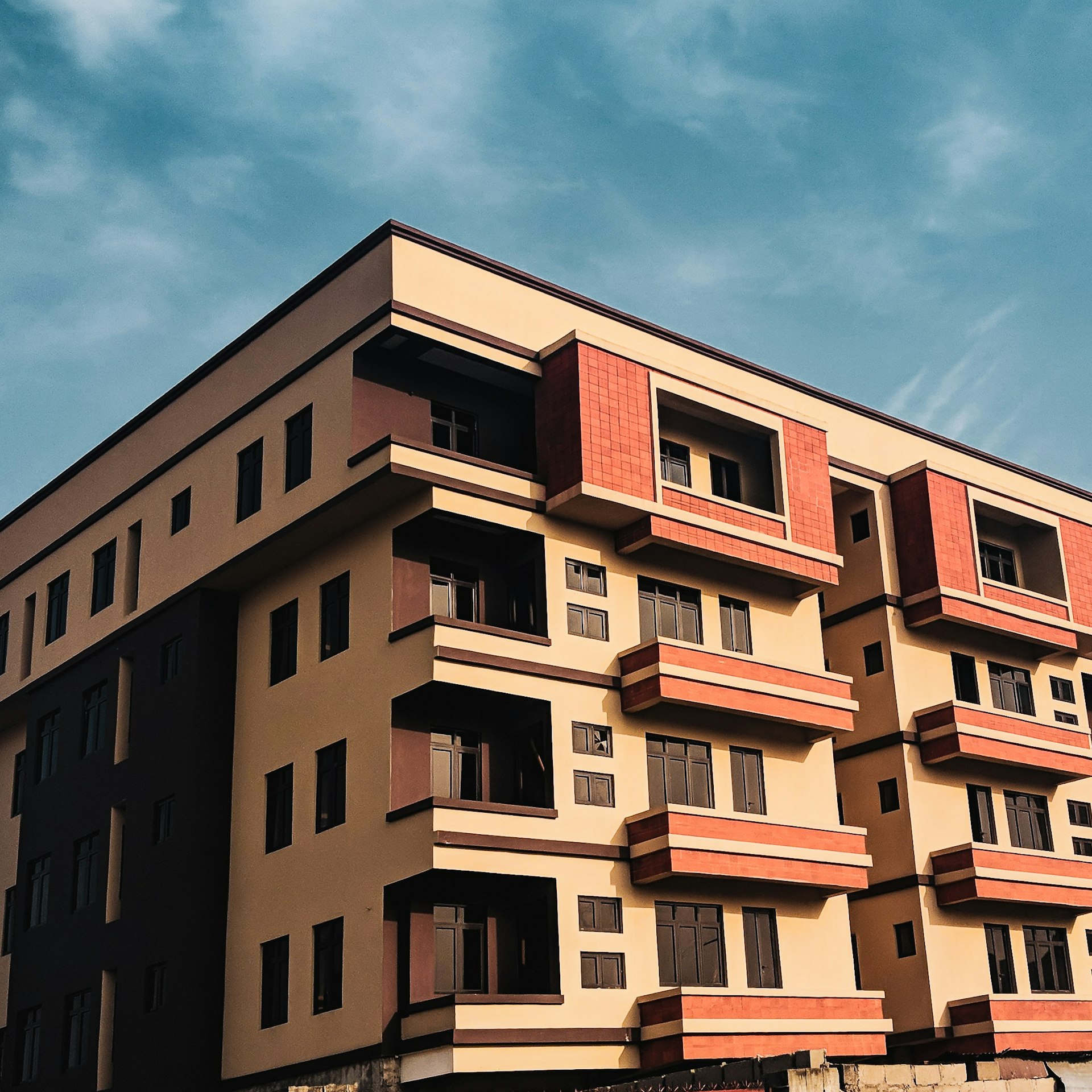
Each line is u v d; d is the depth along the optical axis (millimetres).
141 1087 34031
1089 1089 25688
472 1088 29281
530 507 33500
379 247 33969
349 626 33625
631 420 34562
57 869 39656
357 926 31094
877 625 40469
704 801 34500
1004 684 42656
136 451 41344
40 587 44062
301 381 35531
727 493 37656
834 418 41531
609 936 31531
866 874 35531
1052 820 41938
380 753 31703
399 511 33062
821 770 37094
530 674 32312
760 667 35438
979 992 38000
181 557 38188
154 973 35094
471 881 31062
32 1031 38969
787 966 34281
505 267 35375
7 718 44625
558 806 31750
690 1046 30422
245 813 35281
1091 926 41438
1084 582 44406
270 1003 33000
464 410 35219
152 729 37406
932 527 40688
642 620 34938
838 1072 22188
